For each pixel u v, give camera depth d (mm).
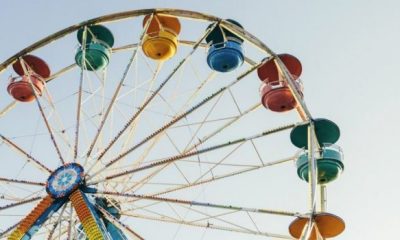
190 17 21438
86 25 21750
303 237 16875
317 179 19656
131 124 20641
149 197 18766
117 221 18547
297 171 20078
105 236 18078
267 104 20844
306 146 20234
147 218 19906
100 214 19438
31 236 18688
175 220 19656
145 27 21516
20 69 23516
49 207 19125
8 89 22859
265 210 18172
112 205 19844
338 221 17484
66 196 19094
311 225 17203
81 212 18391
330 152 19797
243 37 21109
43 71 23844
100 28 22734
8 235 19094
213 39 22500
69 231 18156
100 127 20000
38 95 22812
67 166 19703
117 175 19172
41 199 19547
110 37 22922
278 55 21469
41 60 23719
